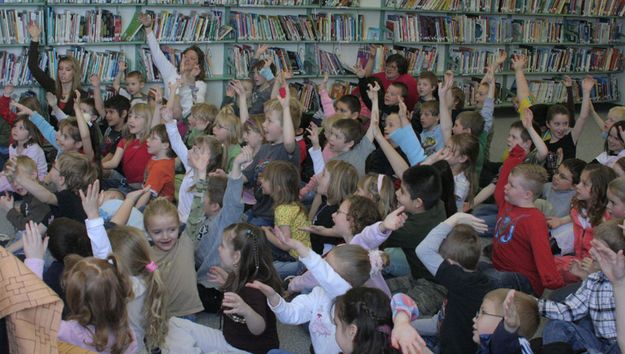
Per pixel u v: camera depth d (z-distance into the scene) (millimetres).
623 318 2377
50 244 2807
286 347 3311
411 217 3404
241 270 2787
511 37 9016
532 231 3396
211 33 7070
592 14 9594
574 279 3656
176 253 3189
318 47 7766
